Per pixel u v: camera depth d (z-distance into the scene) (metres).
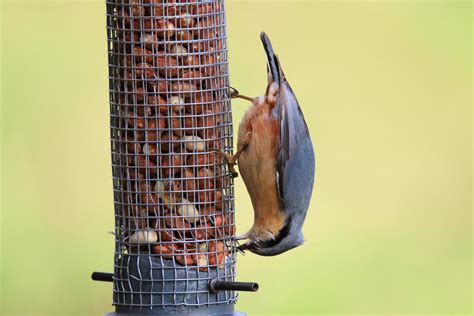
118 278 11.44
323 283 17.25
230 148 11.91
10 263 16.83
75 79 18.56
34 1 19.61
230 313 11.48
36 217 17.19
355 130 19.56
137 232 11.44
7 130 17.89
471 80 20.69
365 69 20.34
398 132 19.77
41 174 17.52
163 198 11.47
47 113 18.03
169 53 11.49
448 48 21.08
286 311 16.81
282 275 17.11
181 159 11.53
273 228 12.28
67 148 17.72
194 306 11.34
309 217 18.25
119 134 11.57
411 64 20.83
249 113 12.24
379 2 21.12
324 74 19.92
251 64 18.36
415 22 21.25
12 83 18.48
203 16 11.60
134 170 11.51
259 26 19.62
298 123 12.28
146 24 11.49
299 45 19.98
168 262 11.33
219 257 11.56
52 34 19.14
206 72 11.65
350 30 20.55
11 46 19.03
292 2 19.97
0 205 17.28
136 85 11.49
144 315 11.28
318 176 18.91
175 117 11.52
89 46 19.09
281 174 12.14
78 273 16.84
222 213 11.70
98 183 17.48
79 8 19.47
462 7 21.25
